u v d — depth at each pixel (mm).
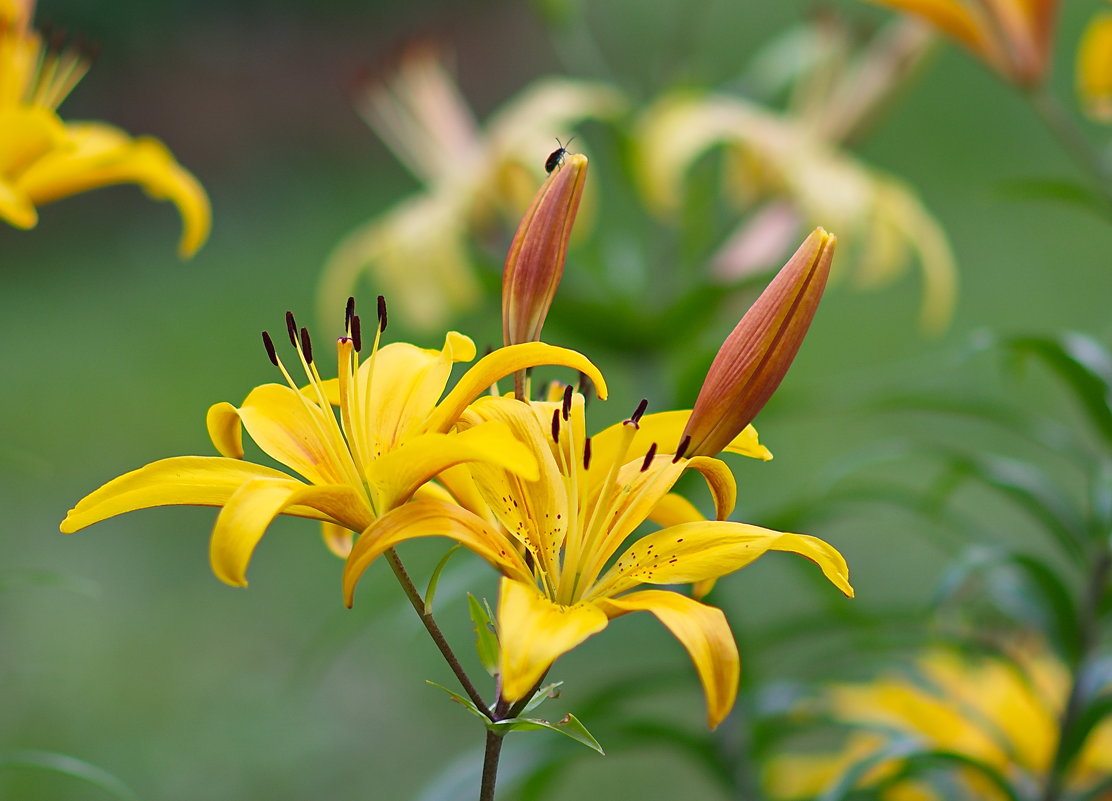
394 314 3893
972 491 3211
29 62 1523
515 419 1283
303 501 1245
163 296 4859
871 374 3732
